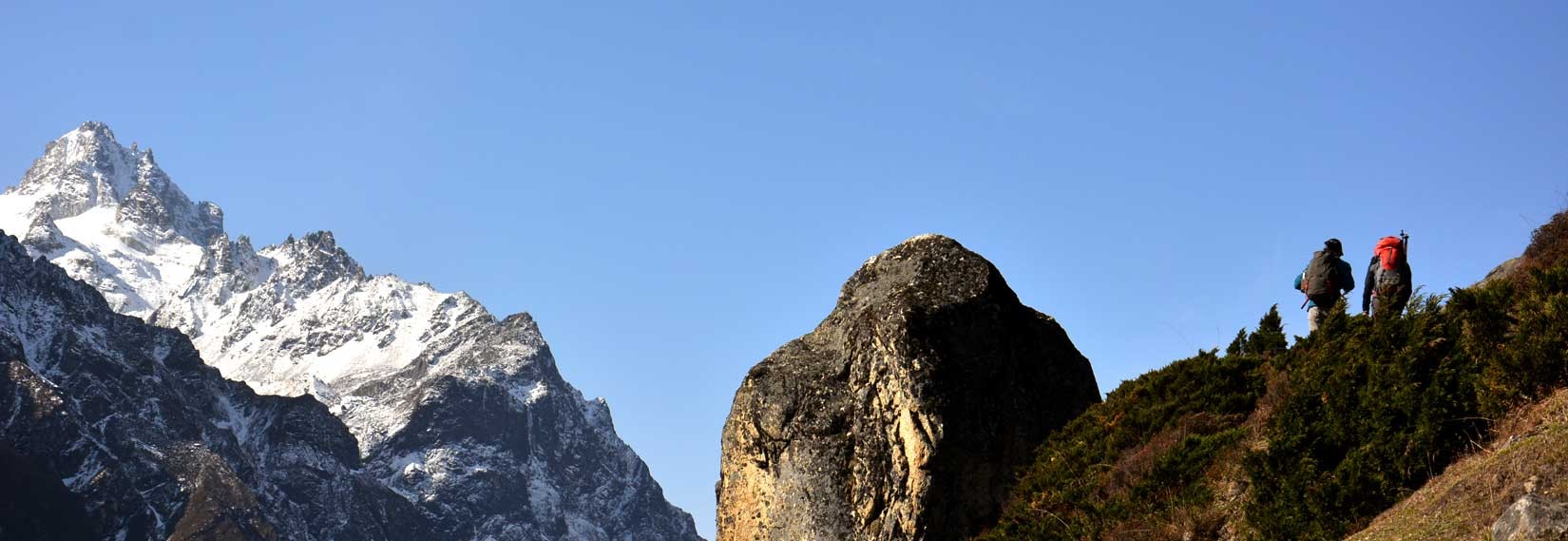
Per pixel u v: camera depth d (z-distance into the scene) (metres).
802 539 24.59
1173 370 23.41
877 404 24.92
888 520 23.84
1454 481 14.88
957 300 25.61
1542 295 16.05
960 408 24.27
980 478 23.89
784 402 26.03
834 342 26.62
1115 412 23.59
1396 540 14.29
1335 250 21.70
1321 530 16.09
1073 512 21.59
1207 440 20.12
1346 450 17.09
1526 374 15.43
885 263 27.42
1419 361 16.91
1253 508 17.53
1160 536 18.88
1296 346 21.25
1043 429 24.88
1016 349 25.59
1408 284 19.94
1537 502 12.37
